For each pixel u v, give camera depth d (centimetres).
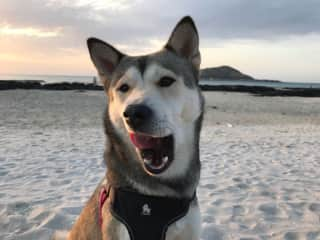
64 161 119
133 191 41
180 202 41
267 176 104
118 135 43
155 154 41
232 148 150
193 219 42
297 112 358
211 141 167
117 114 44
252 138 180
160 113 40
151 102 41
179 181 42
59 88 684
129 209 41
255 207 77
